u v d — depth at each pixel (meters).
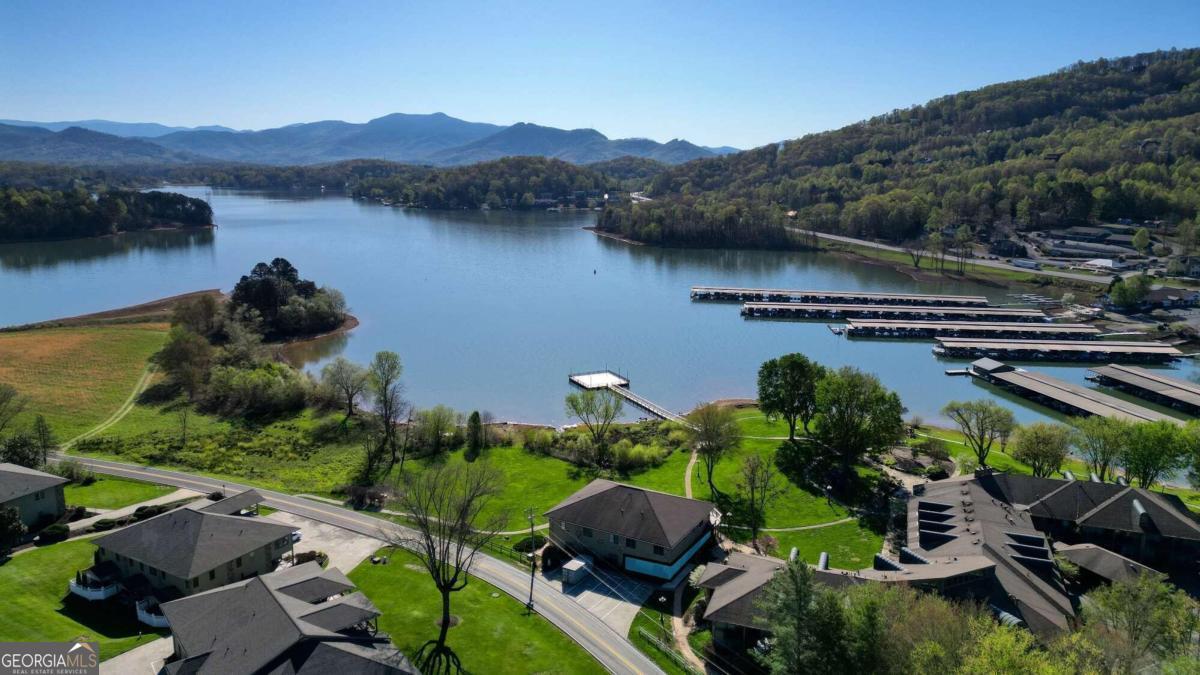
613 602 66.56
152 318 185.25
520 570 72.06
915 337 193.88
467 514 70.25
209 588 64.25
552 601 66.31
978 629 46.22
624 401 139.75
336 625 53.34
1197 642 51.34
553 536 78.00
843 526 83.25
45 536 74.44
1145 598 51.94
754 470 87.19
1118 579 65.06
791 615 44.53
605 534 73.56
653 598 67.44
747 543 78.94
